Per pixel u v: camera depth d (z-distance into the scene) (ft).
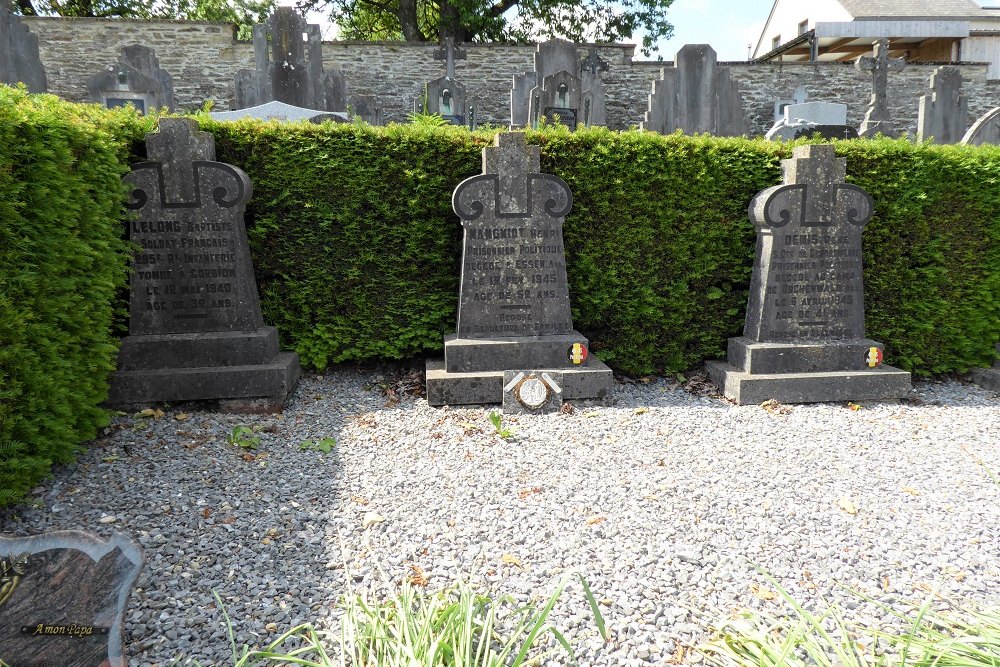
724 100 34.04
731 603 8.57
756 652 7.47
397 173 17.52
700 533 10.16
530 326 17.16
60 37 44.98
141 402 15.20
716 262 18.71
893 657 7.50
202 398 15.38
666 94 33.68
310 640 7.81
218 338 15.76
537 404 15.65
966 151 18.78
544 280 17.08
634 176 17.98
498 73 49.11
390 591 8.57
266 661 7.48
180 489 11.37
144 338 15.57
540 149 17.62
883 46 36.60
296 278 17.84
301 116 36.22
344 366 19.08
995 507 11.17
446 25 67.51
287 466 12.48
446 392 16.07
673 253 18.56
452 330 18.53
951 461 13.14
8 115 10.34
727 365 18.37
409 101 48.91
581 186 17.87
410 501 11.12
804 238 17.57
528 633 7.91
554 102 35.12
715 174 18.25
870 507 11.12
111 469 12.00
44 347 11.01
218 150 16.85
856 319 18.06
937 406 17.19
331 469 12.40
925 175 18.58
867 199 17.63
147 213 15.64
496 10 68.13
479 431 14.35
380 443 13.66
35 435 10.66
